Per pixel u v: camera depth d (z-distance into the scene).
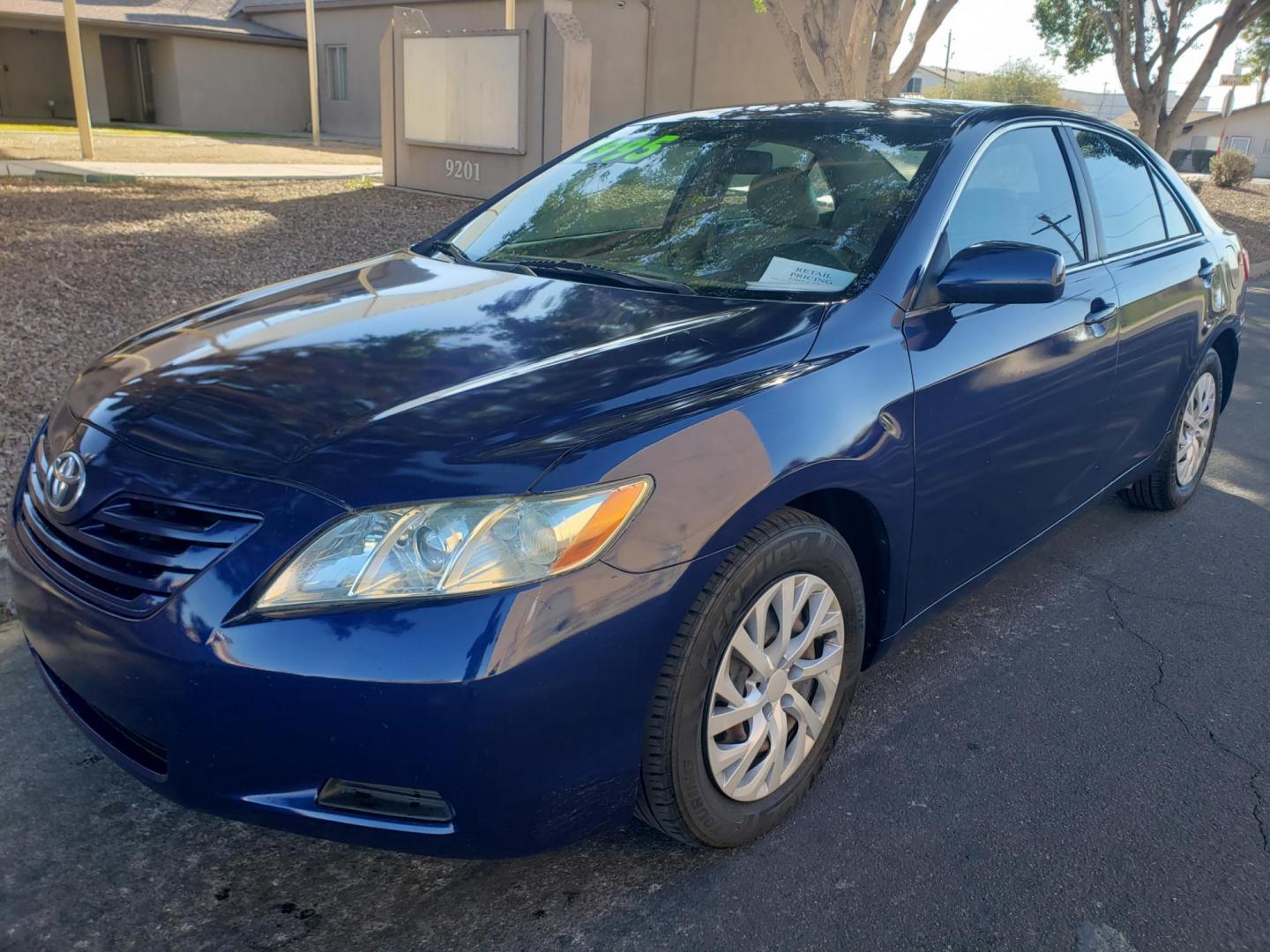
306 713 1.82
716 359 2.32
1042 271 2.56
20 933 2.09
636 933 2.15
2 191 10.81
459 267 3.16
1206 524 4.67
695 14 18.97
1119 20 17.06
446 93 12.91
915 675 3.26
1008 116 3.32
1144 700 3.16
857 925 2.19
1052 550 4.31
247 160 17.39
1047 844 2.47
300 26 27.77
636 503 1.97
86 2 27.66
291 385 2.22
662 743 2.09
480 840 1.93
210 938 2.10
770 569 2.23
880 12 10.89
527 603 1.84
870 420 2.43
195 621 1.86
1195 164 45.03
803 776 2.51
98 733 2.12
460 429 2.00
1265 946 2.18
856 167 3.05
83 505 2.07
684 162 3.41
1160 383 3.98
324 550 1.85
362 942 2.10
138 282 7.25
